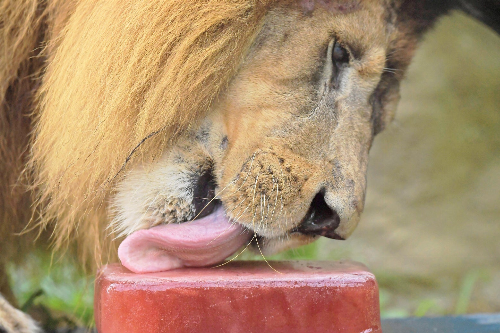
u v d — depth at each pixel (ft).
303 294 9.97
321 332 9.98
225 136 10.36
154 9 10.25
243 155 10.32
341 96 10.49
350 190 10.37
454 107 19.58
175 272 10.16
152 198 10.34
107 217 10.50
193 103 10.28
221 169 10.35
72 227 10.68
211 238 10.25
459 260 17.62
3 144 10.75
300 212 10.33
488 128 19.45
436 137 19.31
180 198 10.35
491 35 19.56
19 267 11.28
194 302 9.94
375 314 10.03
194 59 10.26
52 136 10.36
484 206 18.63
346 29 10.48
